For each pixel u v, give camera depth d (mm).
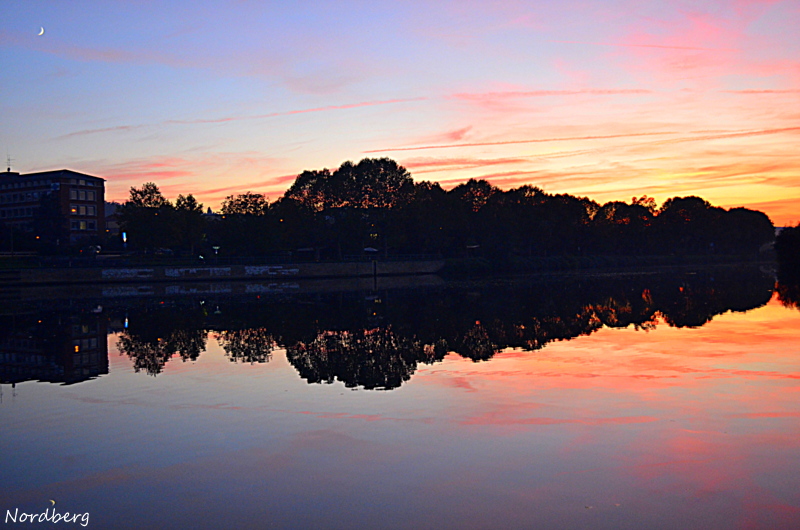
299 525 10273
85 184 147875
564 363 23250
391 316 42344
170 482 12180
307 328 36094
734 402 17078
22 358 26828
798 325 33312
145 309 51094
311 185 127812
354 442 14250
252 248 116438
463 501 11016
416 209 124562
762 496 11000
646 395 18000
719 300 50781
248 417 16516
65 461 13438
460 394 18578
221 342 30891
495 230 137500
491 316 41062
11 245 112562
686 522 10117
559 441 14039
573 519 10273
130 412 17312
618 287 72500
